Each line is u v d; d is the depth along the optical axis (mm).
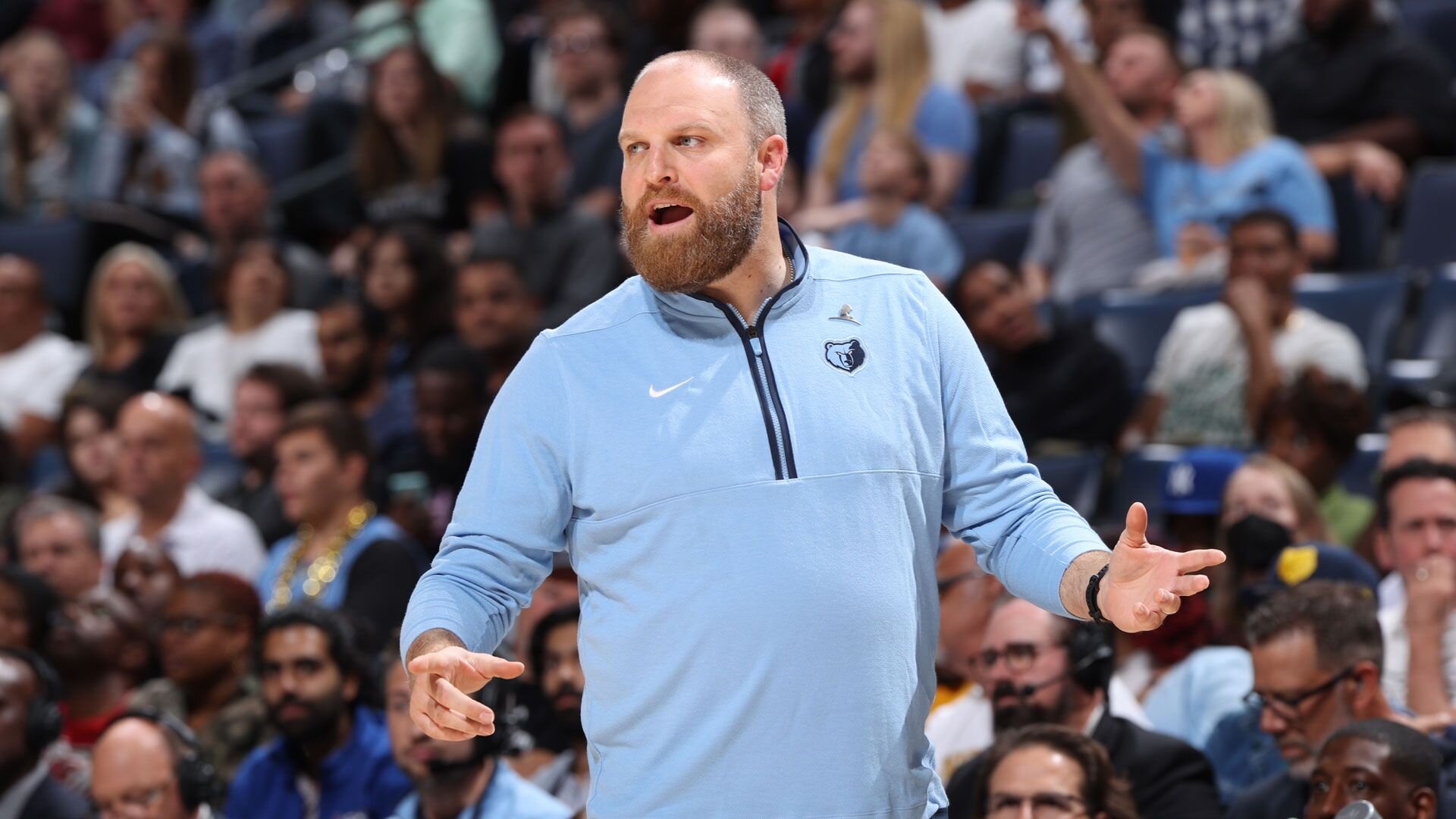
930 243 25172
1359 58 26094
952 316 8281
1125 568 7199
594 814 7879
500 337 23797
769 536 7598
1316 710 12352
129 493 21562
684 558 7629
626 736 7738
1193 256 23922
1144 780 12906
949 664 15055
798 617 7531
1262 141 24469
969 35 30656
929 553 7973
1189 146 24734
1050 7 31031
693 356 7906
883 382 7934
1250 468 15859
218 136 33625
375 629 16219
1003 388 22344
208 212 30094
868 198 25312
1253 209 23172
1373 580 14711
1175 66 25859
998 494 8039
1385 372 21797
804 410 7781
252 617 17609
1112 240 25203
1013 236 26656
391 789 15438
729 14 30438
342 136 33344
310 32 37062
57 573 19906
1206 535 16875
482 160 30703
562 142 30000
